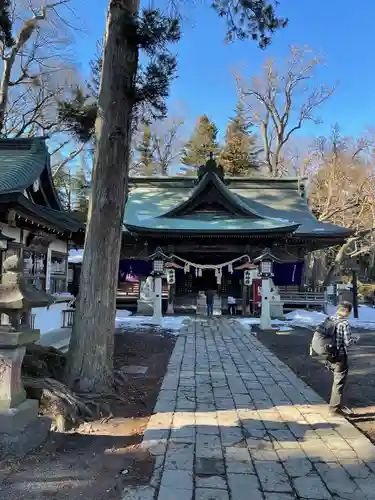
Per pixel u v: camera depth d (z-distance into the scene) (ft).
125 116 22.45
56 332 39.29
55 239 43.29
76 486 11.74
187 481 12.17
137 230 67.62
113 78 22.30
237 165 141.08
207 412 18.93
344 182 110.52
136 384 24.00
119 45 22.43
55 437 15.56
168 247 72.28
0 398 14.10
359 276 146.61
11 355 14.20
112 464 13.30
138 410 19.22
